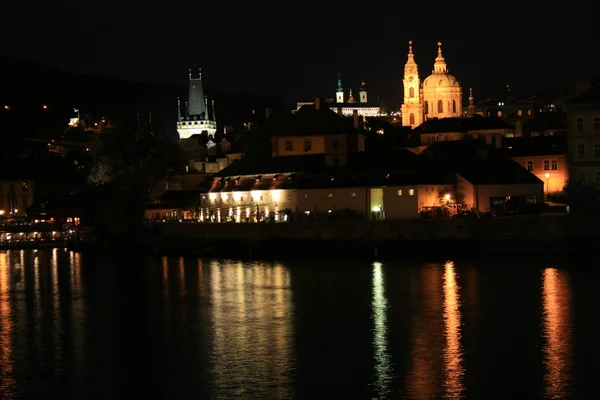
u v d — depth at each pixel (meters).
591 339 87.62
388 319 99.44
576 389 72.94
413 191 168.38
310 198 181.75
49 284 139.50
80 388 77.19
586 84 179.50
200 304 113.56
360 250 154.50
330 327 96.50
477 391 73.06
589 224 142.75
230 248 170.75
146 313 109.00
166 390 75.81
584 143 165.88
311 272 137.75
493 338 89.12
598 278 119.81
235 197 197.50
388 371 79.00
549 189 192.62
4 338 96.88
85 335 97.38
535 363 80.12
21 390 77.06
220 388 75.69
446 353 84.25
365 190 173.88
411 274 130.00
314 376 78.12
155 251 182.25
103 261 172.75
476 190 168.00
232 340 92.31
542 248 143.38
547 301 105.69
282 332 95.06
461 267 134.38
